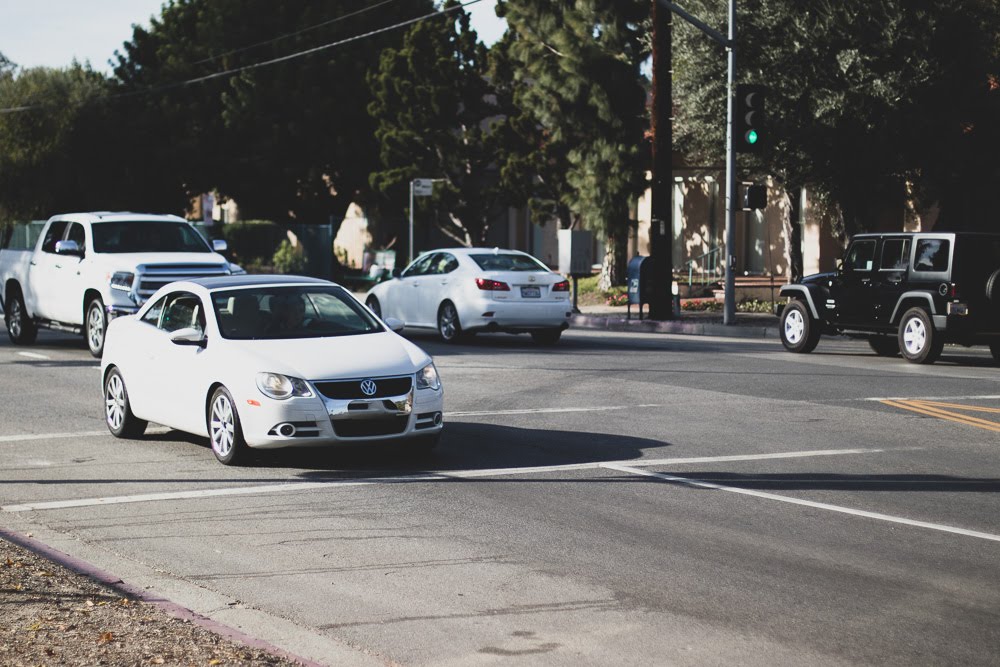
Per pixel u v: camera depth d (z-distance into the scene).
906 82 34.84
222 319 15.58
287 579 9.94
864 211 39.12
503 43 51.41
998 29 36.50
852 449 15.80
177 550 10.86
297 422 14.20
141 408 16.52
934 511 12.32
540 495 13.09
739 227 51.19
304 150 63.66
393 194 54.22
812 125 36.00
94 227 27.66
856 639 8.40
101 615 8.55
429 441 15.25
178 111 65.50
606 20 43.31
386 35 63.94
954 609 9.08
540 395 20.88
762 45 36.81
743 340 33.06
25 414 19.08
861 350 30.08
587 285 49.31
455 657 8.08
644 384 22.25
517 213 63.94
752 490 13.30
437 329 31.16
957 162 36.50
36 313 29.14
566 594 9.48
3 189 65.62
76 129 66.12
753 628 8.64
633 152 43.69
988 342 26.02
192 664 7.50
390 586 9.72
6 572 9.67
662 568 10.20
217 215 72.19
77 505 12.70
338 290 16.48
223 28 65.19
